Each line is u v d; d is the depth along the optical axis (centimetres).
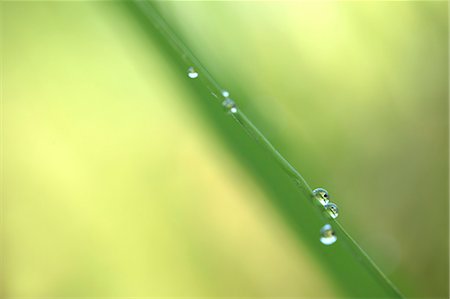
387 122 15
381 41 15
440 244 14
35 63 15
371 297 11
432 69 15
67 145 15
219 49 14
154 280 15
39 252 14
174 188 15
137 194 15
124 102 15
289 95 15
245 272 15
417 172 15
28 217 15
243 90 14
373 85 15
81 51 15
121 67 15
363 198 15
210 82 12
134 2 13
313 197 11
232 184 15
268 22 15
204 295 15
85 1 15
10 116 15
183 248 15
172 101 15
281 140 14
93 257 15
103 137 15
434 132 15
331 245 12
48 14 15
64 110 15
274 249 15
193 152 15
